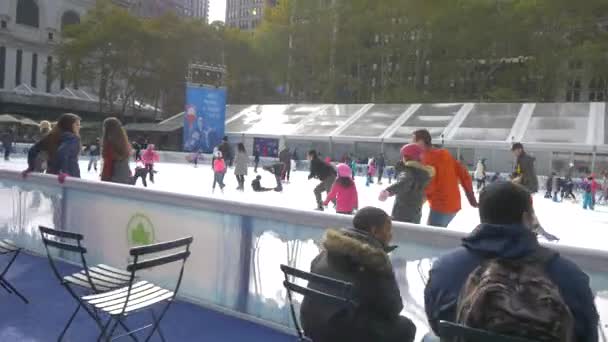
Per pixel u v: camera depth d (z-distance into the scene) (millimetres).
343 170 8414
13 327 3637
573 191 26781
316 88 64938
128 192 4652
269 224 3738
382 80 62312
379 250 2340
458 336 1689
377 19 59000
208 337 3576
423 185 5094
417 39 58312
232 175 25641
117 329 3691
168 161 38375
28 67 76625
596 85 61250
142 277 4609
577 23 52312
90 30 58562
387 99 56906
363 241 2402
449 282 1933
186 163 37344
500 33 54250
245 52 65500
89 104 66875
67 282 3357
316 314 2416
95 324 3746
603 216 15609
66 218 5320
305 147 38688
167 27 60438
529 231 1860
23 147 36469
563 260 1825
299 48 64938
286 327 3674
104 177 5613
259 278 3822
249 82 69438
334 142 37469
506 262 1787
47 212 5535
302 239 3521
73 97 65500
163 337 3453
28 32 76000
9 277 4805
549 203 21172
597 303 2424
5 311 3941
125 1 97375
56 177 5312
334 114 42312
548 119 33500
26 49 76062
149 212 4562
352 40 60344
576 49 49594
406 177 5098
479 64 59750
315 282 2422
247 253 3895
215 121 39406
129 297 3111
